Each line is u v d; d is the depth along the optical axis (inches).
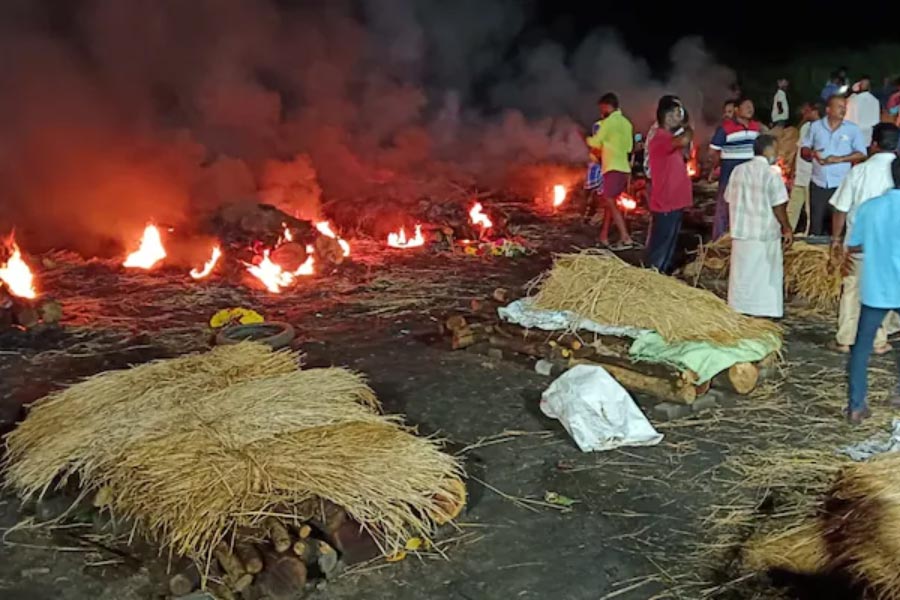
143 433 200.4
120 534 192.1
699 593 175.2
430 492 192.4
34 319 337.7
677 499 209.9
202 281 402.0
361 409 212.4
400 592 177.2
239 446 193.6
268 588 173.9
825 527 178.5
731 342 270.5
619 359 273.0
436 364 298.7
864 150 394.3
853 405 246.1
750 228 313.4
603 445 234.5
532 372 288.2
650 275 295.6
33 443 214.4
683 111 373.1
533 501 209.9
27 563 187.0
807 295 354.0
